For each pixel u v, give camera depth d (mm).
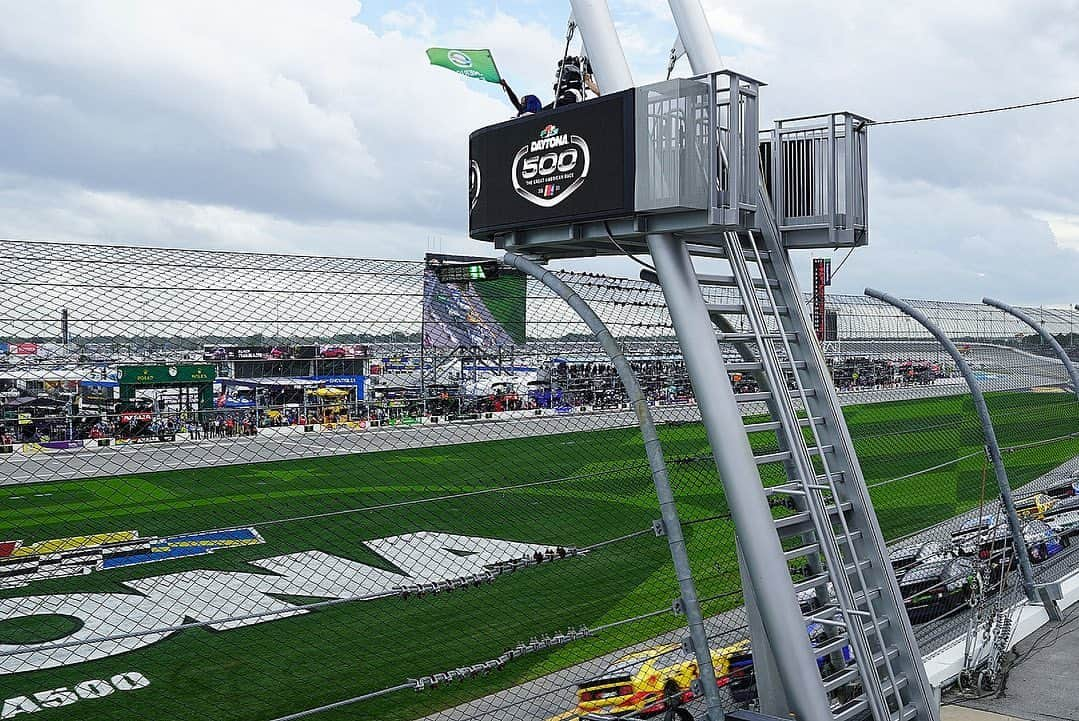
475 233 6363
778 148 6660
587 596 16188
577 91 6465
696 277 6160
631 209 5289
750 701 7902
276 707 11586
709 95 5203
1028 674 7820
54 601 15711
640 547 19594
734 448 5309
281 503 25406
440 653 13430
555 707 9984
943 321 11938
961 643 8430
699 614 4910
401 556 19781
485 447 34688
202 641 14102
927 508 22672
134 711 11516
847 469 6219
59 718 11320
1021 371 12680
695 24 6383
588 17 5797
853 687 6461
